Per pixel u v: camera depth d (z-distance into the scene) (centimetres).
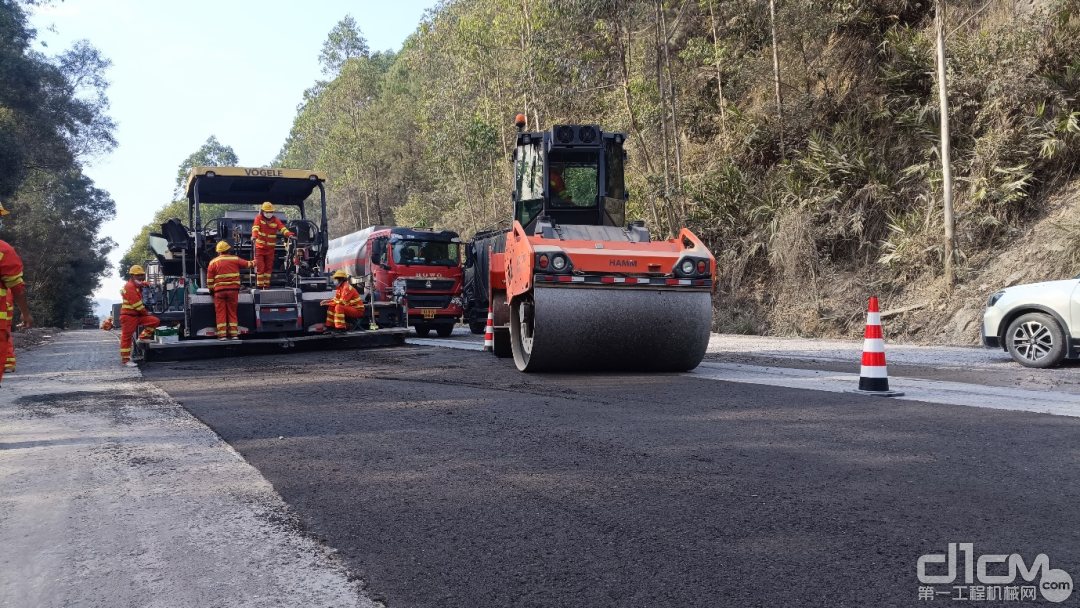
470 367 1067
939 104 1688
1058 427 553
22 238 5175
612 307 886
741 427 580
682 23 2517
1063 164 1533
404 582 296
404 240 2045
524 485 431
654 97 2195
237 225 1495
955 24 1870
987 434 534
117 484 459
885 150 1866
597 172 1121
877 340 747
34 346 2262
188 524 376
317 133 6056
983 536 332
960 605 266
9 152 3306
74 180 6150
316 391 852
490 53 3166
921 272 1631
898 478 427
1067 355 955
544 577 298
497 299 1262
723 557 315
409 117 5216
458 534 351
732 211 2045
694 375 918
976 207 1603
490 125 3083
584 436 561
